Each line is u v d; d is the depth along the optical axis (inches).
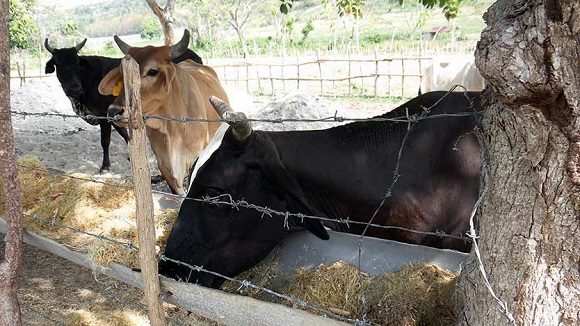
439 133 113.5
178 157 234.7
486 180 67.4
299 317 87.2
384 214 115.3
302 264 110.8
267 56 1360.7
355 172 116.0
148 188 95.1
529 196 61.3
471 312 72.2
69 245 139.9
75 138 390.3
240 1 1667.1
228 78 789.9
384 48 1267.2
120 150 368.8
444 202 114.0
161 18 449.7
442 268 94.5
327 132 122.3
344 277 96.7
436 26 1660.9
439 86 482.3
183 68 265.9
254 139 109.7
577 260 60.0
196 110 239.6
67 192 163.3
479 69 56.7
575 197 57.5
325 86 737.6
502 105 61.3
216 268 117.0
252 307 93.4
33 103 489.1
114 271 124.1
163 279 106.7
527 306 64.1
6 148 102.7
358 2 301.6
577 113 53.1
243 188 111.9
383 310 89.0
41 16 1781.5
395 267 98.5
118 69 214.4
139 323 164.6
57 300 182.1
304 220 108.0
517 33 53.4
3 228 164.4
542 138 57.2
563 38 49.9
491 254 66.8
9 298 108.4
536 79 52.2
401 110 121.5
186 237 115.7
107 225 148.2
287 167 116.9
